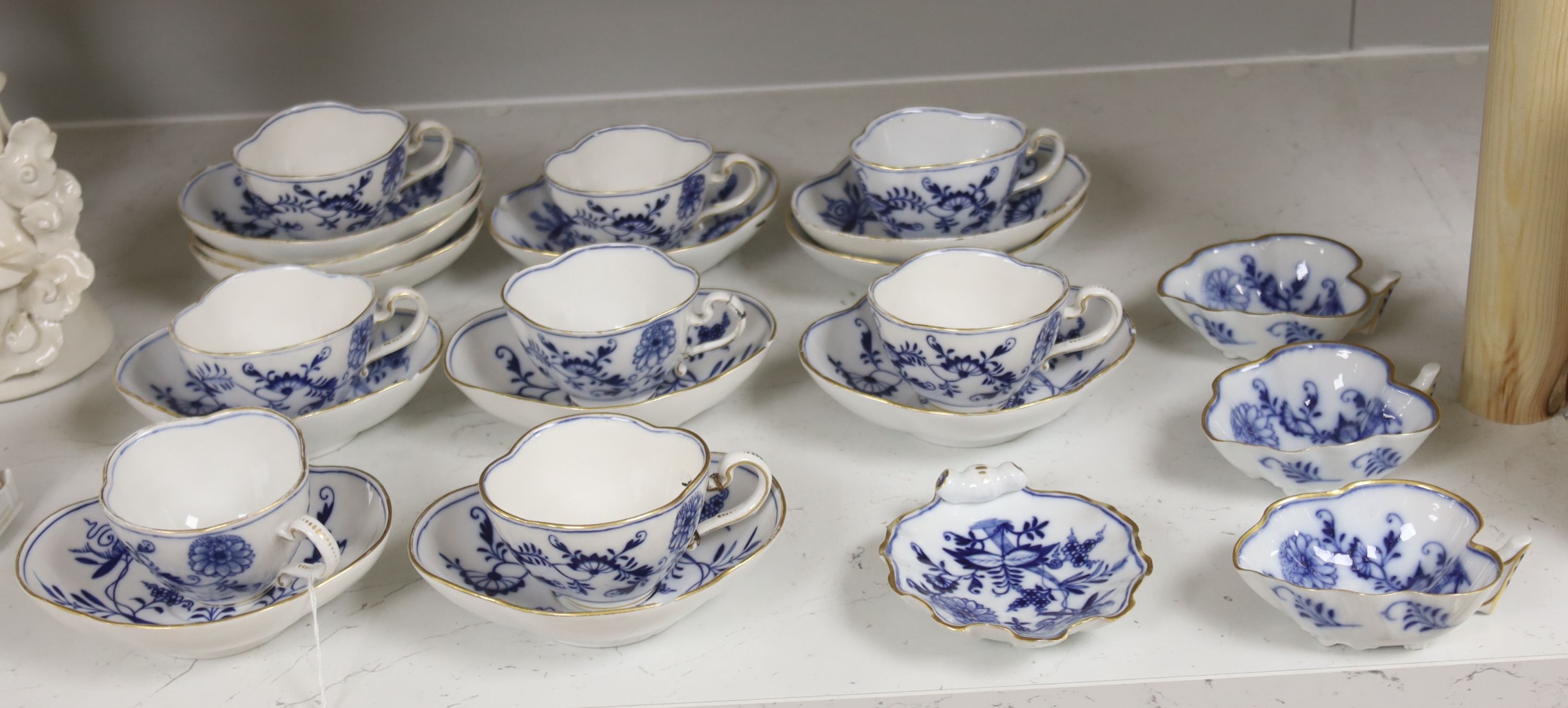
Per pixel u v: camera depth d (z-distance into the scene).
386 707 0.73
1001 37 1.57
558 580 0.72
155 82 1.58
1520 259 0.82
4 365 1.01
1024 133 1.12
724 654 0.75
